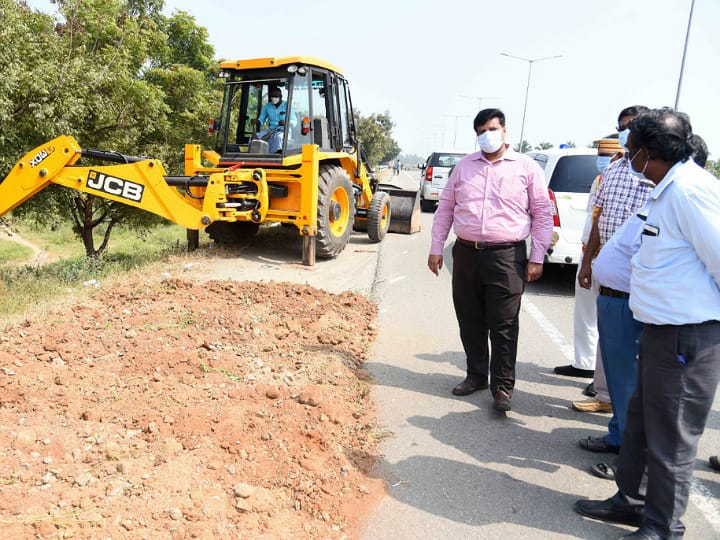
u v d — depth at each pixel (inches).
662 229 95.0
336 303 247.4
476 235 150.5
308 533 103.8
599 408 160.6
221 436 129.3
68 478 108.5
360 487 119.3
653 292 96.4
